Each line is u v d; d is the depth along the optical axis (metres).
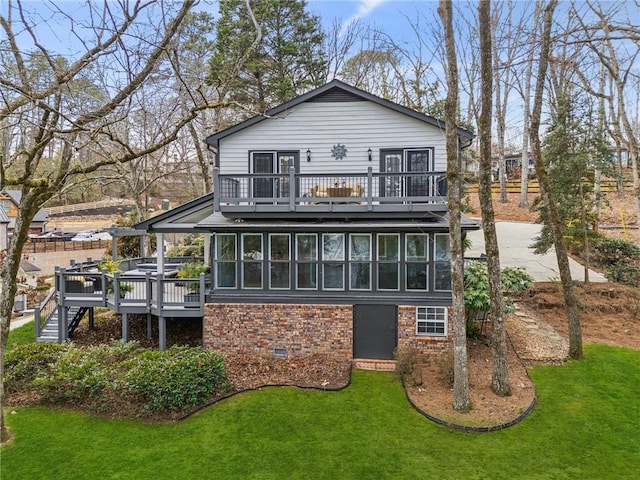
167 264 17.94
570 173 15.52
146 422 8.88
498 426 8.48
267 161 13.62
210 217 13.25
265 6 20.70
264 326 12.14
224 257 12.41
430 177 12.60
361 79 27.75
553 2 10.49
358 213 12.09
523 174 27.61
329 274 12.18
